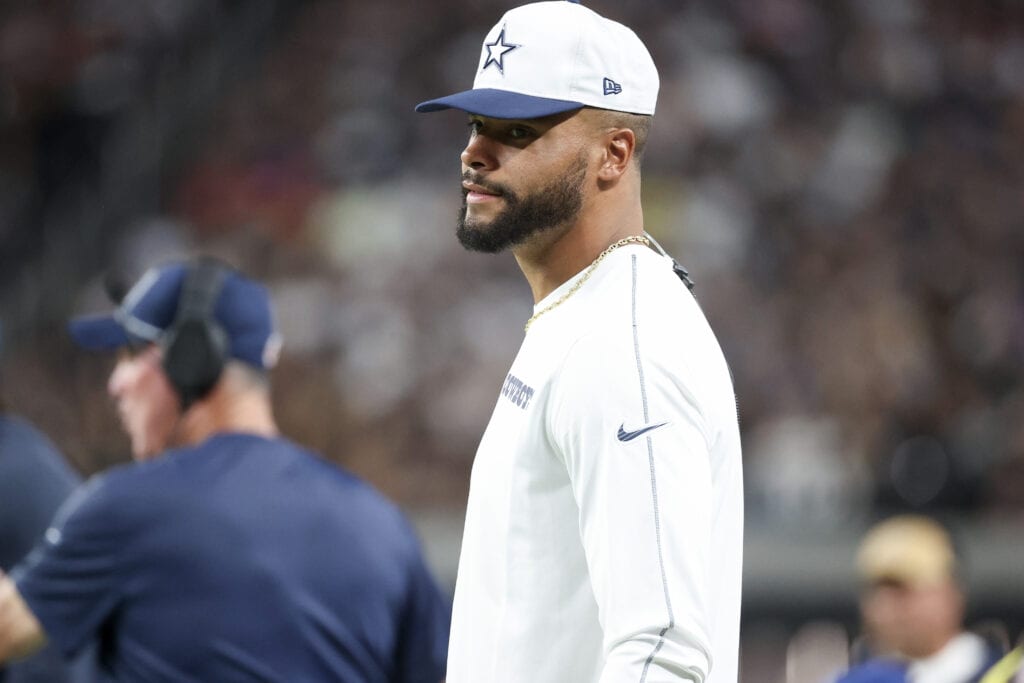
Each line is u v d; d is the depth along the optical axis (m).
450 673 8.09
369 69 53.84
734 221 49.16
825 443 39.03
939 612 17.42
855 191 51.22
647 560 6.99
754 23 54.72
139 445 11.67
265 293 11.85
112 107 52.81
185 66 54.31
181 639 10.56
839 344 43.34
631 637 6.97
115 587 10.66
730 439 7.77
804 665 30.97
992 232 50.88
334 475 11.44
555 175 7.93
